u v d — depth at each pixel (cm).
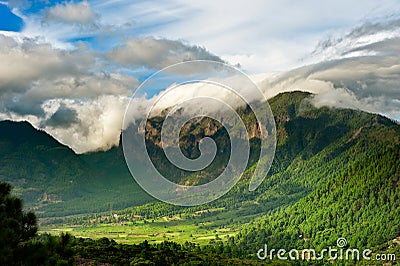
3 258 2089
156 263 7906
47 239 2402
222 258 12650
